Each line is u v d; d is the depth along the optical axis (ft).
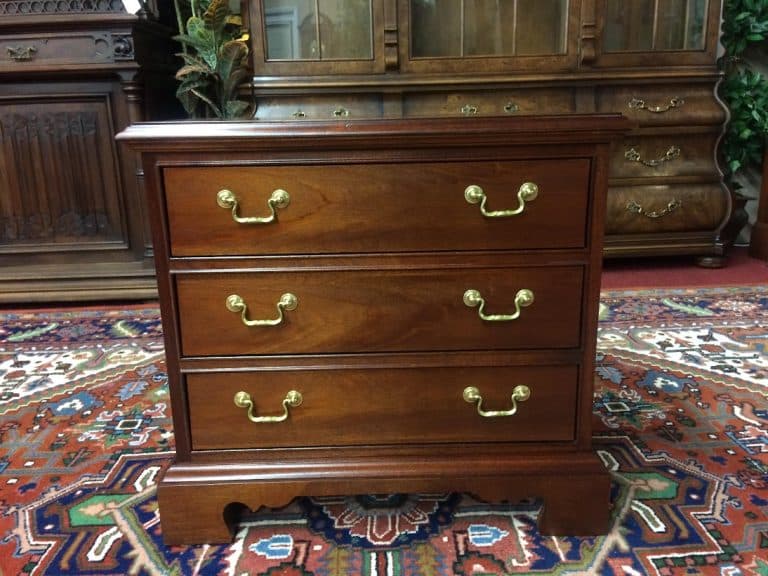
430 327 2.98
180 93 5.41
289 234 2.85
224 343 2.97
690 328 5.99
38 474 3.73
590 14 7.20
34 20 6.15
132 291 7.06
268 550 3.04
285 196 2.80
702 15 7.48
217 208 2.82
